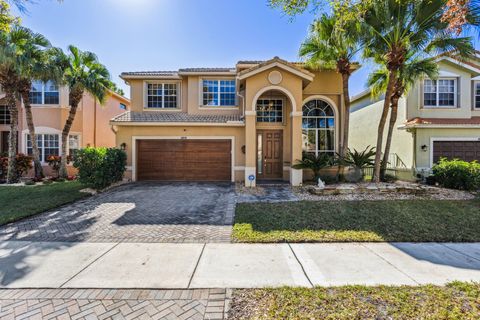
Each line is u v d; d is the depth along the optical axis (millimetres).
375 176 11500
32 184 12961
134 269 4328
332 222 6781
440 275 4074
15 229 6348
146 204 8945
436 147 13914
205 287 3768
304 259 4727
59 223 6840
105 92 15000
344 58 11625
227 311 3199
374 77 12953
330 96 14469
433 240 5629
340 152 14312
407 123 14062
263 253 5008
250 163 12359
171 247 5301
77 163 10656
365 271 4242
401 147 14961
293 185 12344
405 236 5824
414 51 10375
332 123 14562
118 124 14062
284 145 14359
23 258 4742
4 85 13406
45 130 16719
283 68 12172
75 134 17484
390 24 9500
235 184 13250
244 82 13039
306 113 14586
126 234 6059
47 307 3320
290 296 3473
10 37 12133
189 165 14680
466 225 6500
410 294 3475
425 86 14531
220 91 16141
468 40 9469
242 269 4328
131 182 13992
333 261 4633
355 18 7227
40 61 12859
